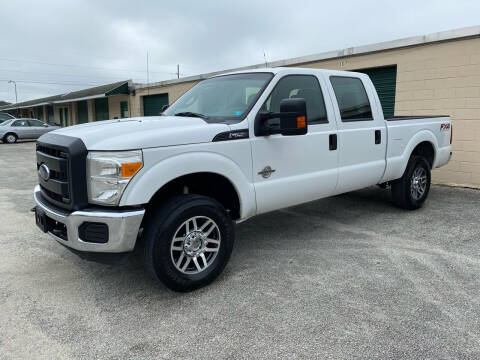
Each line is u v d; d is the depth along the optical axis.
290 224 5.37
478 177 7.52
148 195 3.03
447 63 7.64
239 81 4.26
